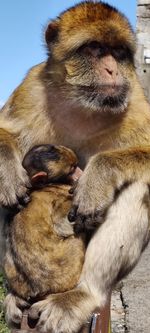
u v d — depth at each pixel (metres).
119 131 2.31
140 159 2.26
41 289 2.08
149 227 2.29
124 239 2.22
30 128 2.32
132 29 2.31
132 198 2.24
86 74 2.25
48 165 2.13
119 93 2.24
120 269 2.24
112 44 2.25
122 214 2.23
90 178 2.21
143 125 2.33
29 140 2.33
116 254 2.22
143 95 2.37
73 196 2.14
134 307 2.90
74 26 2.28
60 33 2.30
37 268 2.07
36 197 2.10
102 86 2.24
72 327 2.12
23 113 2.33
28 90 2.33
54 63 2.30
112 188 2.22
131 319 2.82
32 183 2.13
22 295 2.09
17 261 2.08
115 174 2.23
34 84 2.33
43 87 2.31
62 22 2.31
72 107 2.27
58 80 2.29
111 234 2.22
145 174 2.25
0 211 2.22
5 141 2.26
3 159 2.20
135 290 3.04
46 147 2.16
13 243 2.09
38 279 2.07
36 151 2.16
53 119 2.30
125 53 2.27
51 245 2.07
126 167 2.24
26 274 2.08
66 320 2.11
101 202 2.20
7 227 2.16
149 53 4.71
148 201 2.26
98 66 2.25
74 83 2.26
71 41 2.27
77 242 2.10
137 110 2.33
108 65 2.24
